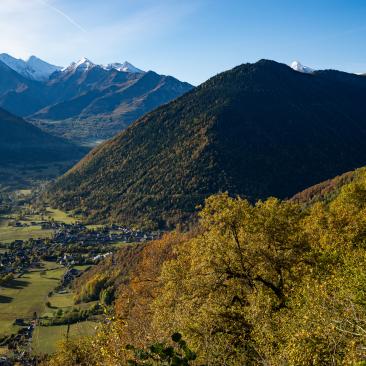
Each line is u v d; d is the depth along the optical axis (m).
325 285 20.75
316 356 16.02
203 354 19.89
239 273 30.22
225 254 30.42
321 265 28.11
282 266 29.64
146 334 19.64
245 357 21.83
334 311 17.05
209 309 26.09
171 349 9.28
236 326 25.02
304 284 25.42
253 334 22.12
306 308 19.34
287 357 17.17
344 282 21.12
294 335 17.52
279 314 23.05
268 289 29.59
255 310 22.75
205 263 30.31
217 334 24.52
